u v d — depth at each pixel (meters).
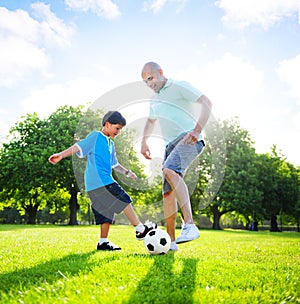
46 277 2.97
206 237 11.10
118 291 2.49
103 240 5.11
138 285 2.69
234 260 4.34
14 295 2.46
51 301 2.29
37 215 51.09
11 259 3.98
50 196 32.12
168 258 4.01
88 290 2.51
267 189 35.09
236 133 32.69
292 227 51.88
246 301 2.47
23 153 27.55
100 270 3.13
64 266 3.38
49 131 28.55
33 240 6.93
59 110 29.92
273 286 2.93
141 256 4.10
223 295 2.54
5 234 9.52
